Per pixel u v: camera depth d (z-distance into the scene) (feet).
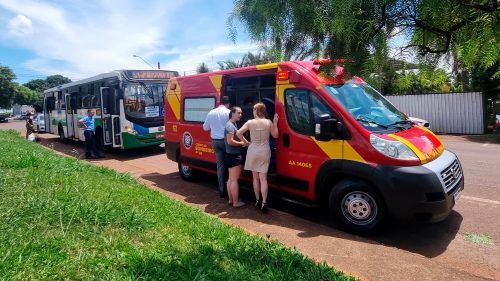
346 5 5.20
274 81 22.90
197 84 26.76
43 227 12.51
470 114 59.98
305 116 18.86
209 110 25.62
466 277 12.17
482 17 5.18
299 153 19.19
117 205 15.66
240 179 23.49
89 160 42.55
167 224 14.93
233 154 20.97
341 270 12.41
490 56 5.31
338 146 17.31
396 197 15.40
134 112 43.27
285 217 19.33
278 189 20.74
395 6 5.25
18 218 12.75
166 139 30.40
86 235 12.24
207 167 25.96
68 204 14.71
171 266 10.64
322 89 18.17
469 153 38.83
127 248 11.62
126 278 9.53
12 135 67.56
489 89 57.31
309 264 11.84
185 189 26.30
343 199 17.19
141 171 33.81
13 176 19.22
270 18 5.94
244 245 13.07
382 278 12.23
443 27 5.35
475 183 25.32
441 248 15.60
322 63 6.35
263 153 19.54
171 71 47.21
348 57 5.86
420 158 15.60
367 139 16.40
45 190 16.89
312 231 17.16
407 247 15.78
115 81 43.06
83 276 9.52
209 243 13.01
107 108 44.83
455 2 5.06
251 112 25.29
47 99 71.87
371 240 16.08
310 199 19.06
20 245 10.66
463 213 19.43
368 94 19.62
